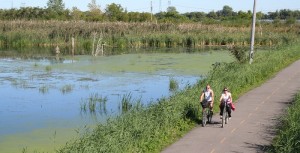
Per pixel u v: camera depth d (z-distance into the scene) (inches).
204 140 655.1
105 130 610.5
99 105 1019.9
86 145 550.9
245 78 1130.7
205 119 740.7
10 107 995.9
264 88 1108.5
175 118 720.3
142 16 4180.6
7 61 1909.4
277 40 2952.8
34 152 642.8
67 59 1987.0
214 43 2972.4
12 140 733.3
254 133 687.1
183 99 796.0
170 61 1908.2
